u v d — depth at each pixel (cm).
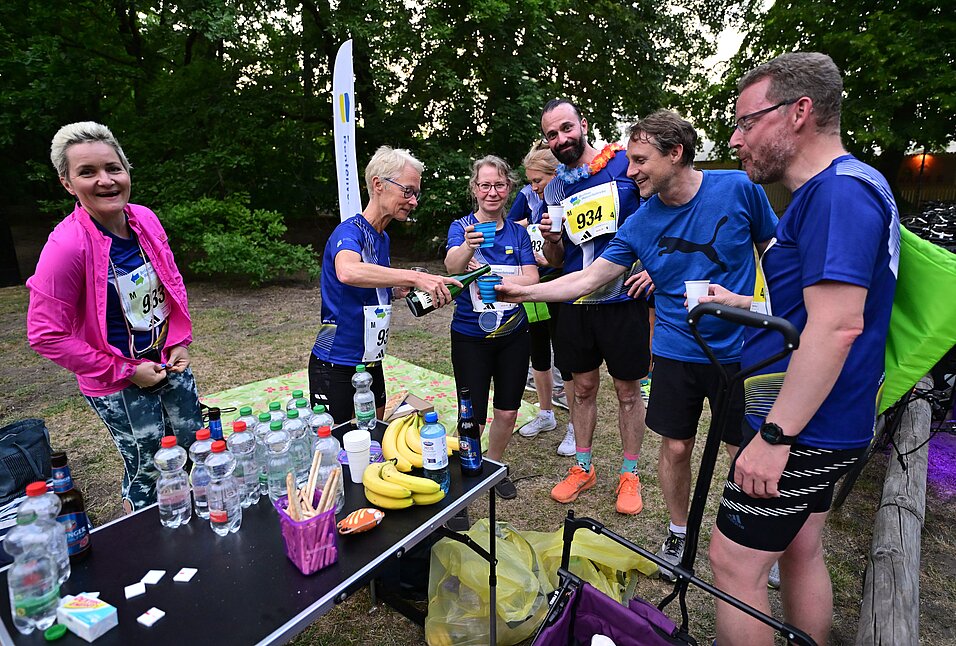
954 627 201
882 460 319
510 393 269
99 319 190
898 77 1130
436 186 1028
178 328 224
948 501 281
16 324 654
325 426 162
